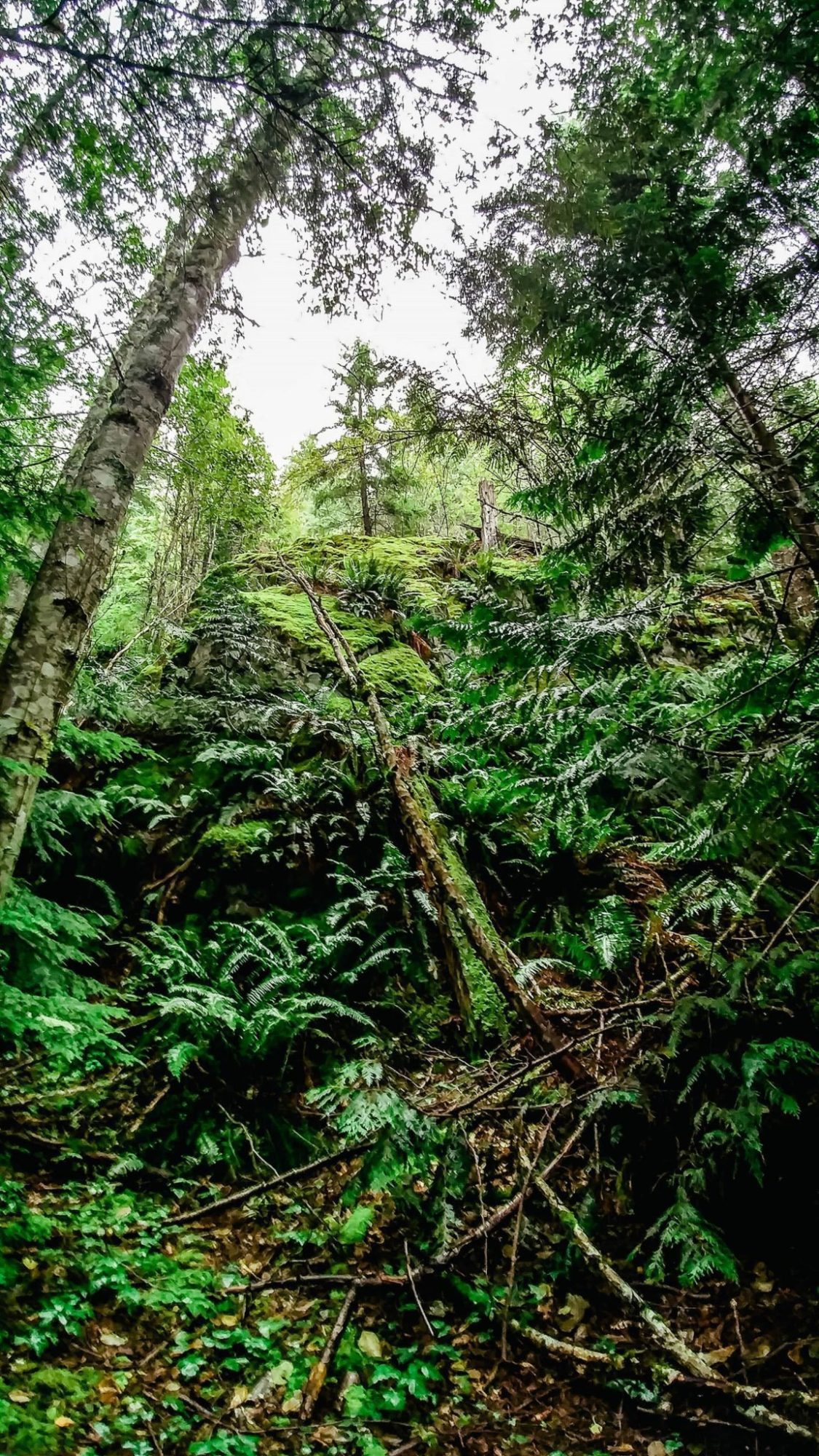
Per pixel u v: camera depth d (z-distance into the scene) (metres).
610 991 3.99
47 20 2.51
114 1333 2.72
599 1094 3.23
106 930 5.23
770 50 2.35
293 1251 3.28
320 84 3.27
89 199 3.28
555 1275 2.98
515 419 4.13
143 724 7.06
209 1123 3.90
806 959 3.06
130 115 2.93
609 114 2.81
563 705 2.71
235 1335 2.78
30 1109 3.87
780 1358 2.43
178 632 8.39
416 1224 3.29
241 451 10.80
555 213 2.73
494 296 3.16
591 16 2.83
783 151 2.45
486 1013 4.36
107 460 4.86
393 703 7.42
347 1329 2.84
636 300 2.63
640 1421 2.40
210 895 5.45
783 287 2.49
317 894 5.52
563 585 3.05
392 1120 3.04
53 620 4.36
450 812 5.86
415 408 4.47
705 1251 2.65
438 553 12.01
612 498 2.97
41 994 3.91
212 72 2.94
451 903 4.56
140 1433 2.34
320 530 20.27
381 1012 4.75
